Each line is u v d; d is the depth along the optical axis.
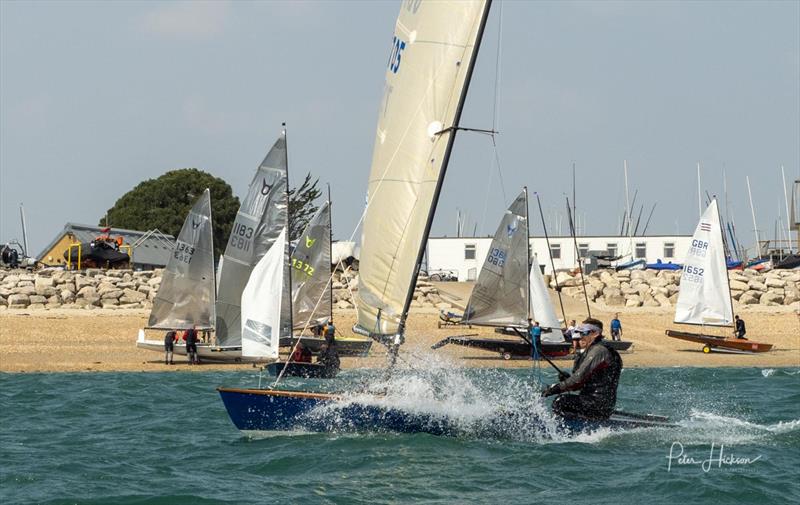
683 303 94.81
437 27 36.56
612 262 148.25
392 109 37.62
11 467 34.00
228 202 185.00
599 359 36.78
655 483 30.83
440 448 35.62
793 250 169.75
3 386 63.31
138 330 98.81
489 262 84.25
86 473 32.97
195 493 30.03
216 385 63.59
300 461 34.00
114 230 151.12
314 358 80.00
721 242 94.69
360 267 38.88
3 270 125.38
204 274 81.88
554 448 35.91
